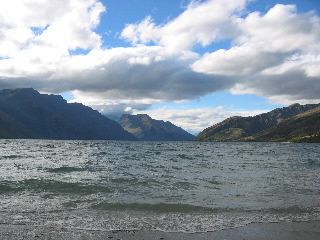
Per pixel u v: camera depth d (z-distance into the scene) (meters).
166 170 30.77
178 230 10.91
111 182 21.73
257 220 12.42
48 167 32.03
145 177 24.86
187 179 23.94
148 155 60.47
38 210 13.51
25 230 10.52
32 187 19.14
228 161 45.47
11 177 23.41
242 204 15.30
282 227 11.47
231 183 22.11
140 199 16.12
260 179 24.41
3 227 10.80
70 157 50.78
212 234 10.52
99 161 42.31
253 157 58.94
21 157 48.72
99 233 10.41
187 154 67.12
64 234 10.21
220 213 13.52
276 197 17.17
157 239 9.88
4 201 15.18
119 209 13.94
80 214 12.95
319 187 20.69
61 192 17.75
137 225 11.44
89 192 17.88
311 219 12.67
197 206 14.71
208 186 20.69
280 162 44.75
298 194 18.11
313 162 45.47
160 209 14.05
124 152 73.38
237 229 11.16
